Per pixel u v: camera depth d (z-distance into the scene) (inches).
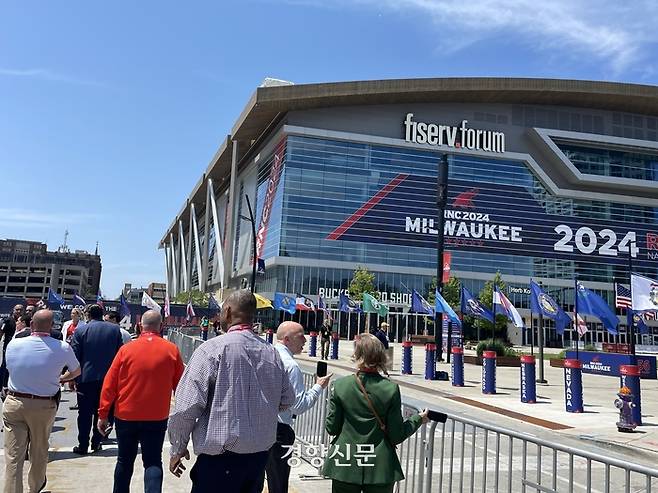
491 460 284.4
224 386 125.9
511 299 2824.8
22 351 203.2
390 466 145.0
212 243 4274.1
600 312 705.6
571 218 3075.8
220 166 3887.8
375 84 2854.3
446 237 2851.9
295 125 2834.6
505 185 3016.7
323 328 1131.3
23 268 6786.4
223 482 123.0
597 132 3250.5
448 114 3063.5
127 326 1390.3
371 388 149.9
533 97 3125.0
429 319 2659.9
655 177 3272.6
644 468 125.6
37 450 206.7
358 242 2716.5
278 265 2598.4
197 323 2199.8
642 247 3132.4
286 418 189.3
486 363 650.8
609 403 593.3
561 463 299.3
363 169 2827.3
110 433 342.0
